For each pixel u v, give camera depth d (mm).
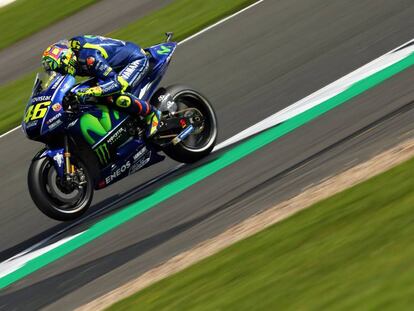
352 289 13133
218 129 29469
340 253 15336
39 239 25672
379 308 11945
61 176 23766
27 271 23328
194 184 24953
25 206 28969
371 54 31125
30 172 23578
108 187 28000
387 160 20297
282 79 32062
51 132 24016
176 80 36250
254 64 34750
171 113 26297
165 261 19641
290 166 23188
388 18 34000
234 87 33125
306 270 15117
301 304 13484
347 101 27125
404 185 17859
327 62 32000
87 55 24703
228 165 25406
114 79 24844
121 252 21859
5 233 27219
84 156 24688
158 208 24172
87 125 24656
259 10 41469
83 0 62062
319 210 18672
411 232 14805
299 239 17250
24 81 46531
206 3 47406
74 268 22094
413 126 22062
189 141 27328
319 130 25359
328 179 20781
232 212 21328
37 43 54844
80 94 24031
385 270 13359
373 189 18516
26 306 20734
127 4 56406
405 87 26250
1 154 35531
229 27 40750
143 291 17953
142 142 25891
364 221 16656
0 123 40094
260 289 15102
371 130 23406
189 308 15711
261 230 18984
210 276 17203
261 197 21547
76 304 19172
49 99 24141
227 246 18750
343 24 35156
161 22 47250
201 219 21828
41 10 62312
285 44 35562
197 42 40375
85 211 24641
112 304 17906
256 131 27812
